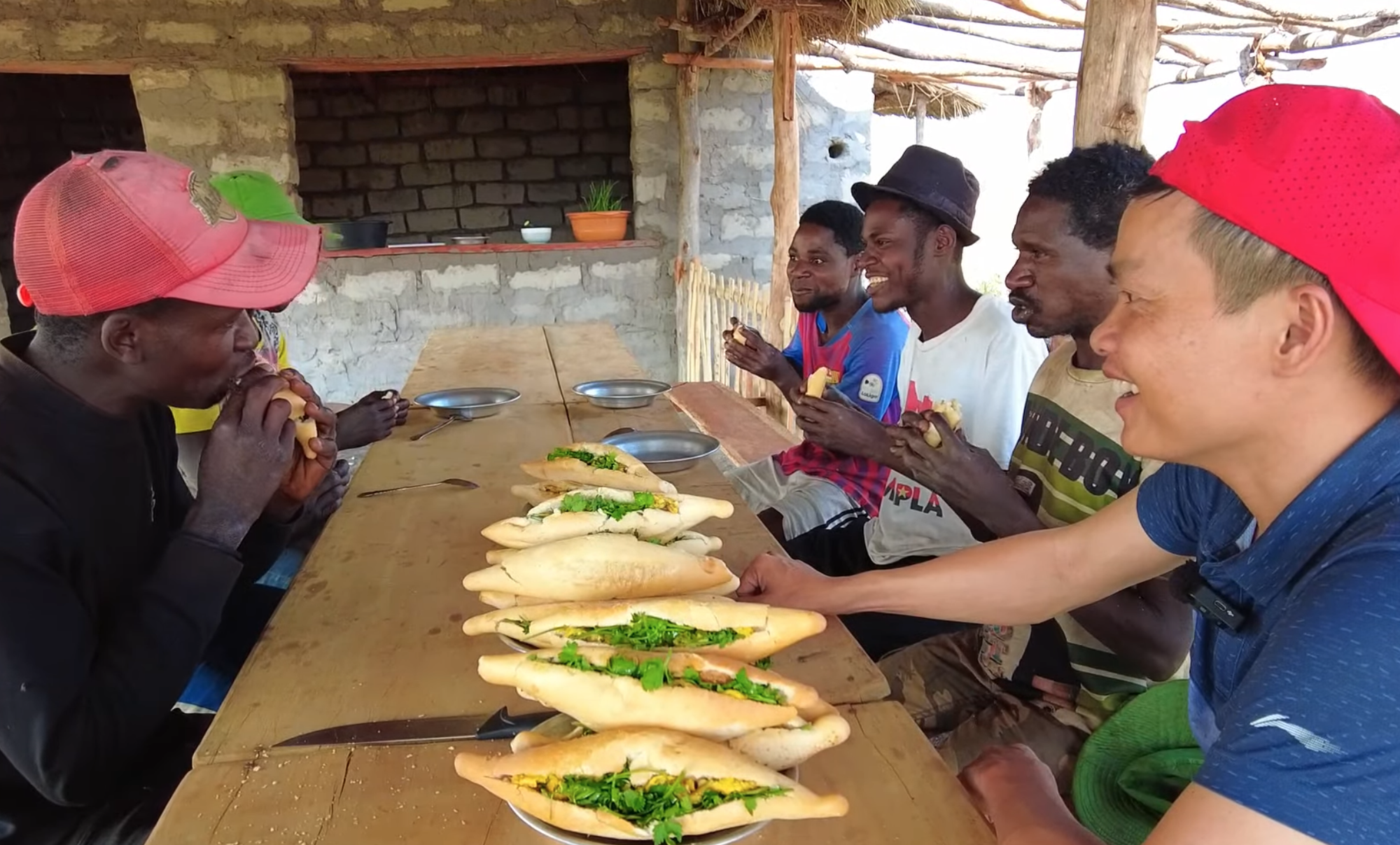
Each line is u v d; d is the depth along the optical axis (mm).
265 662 1382
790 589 1580
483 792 1084
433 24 6379
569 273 6871
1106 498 1765
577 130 8250
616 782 935
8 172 7469
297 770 1125
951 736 1794
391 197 8180
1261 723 746
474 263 6742
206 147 6277
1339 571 790
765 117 6801
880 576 1561
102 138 8062
